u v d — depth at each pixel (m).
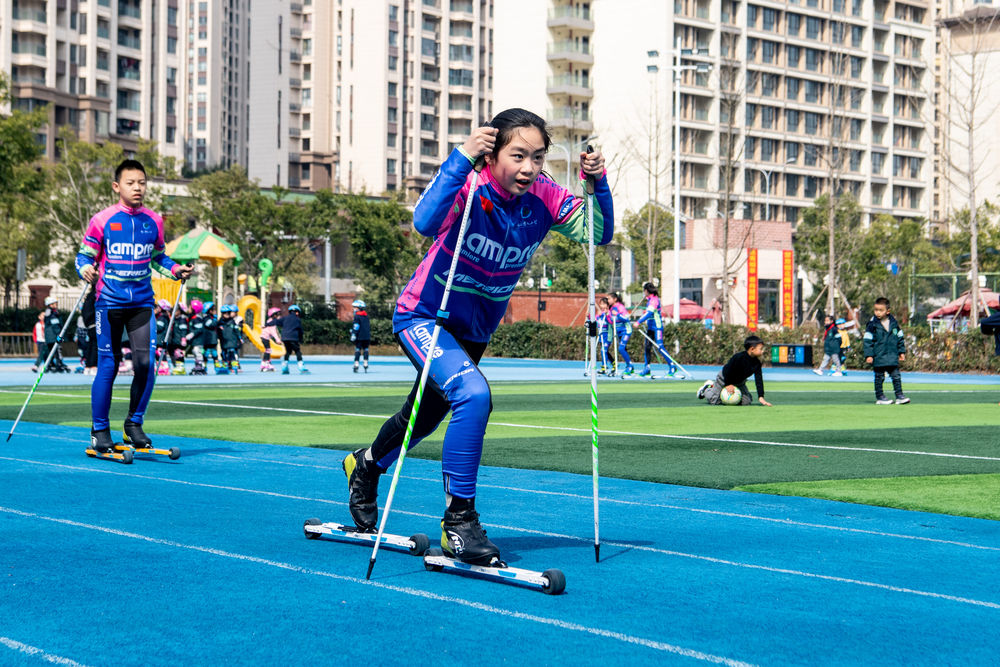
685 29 88.38
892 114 97.69
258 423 12.79
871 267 63.91
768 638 3.64
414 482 7.61
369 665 3.28
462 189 4.47
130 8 92.38
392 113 111.44
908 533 5.78
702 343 37.50
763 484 7.68
